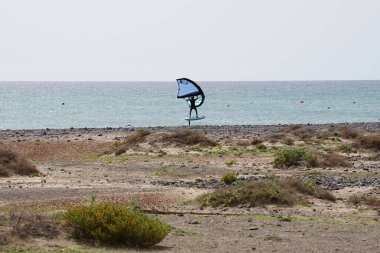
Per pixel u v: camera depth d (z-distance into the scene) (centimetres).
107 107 18162
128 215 2397
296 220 3062
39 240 2259
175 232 2672
